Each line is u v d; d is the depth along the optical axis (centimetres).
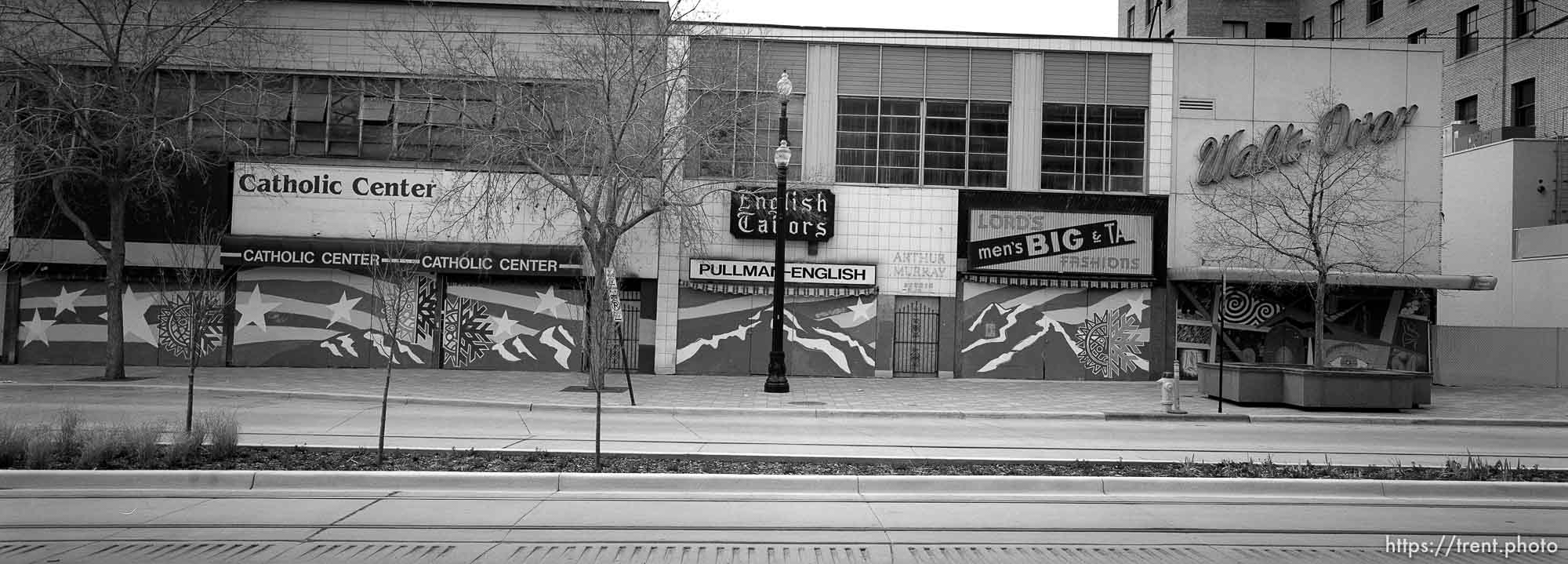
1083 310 2762
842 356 2738
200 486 993
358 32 2644
